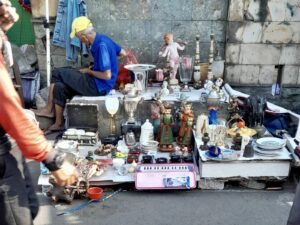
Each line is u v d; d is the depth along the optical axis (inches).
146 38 212.5
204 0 205.9
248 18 201.0
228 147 159.8
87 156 161.9
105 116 182.2
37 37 215.2
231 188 153.9
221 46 213.3
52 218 134.3
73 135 173.0
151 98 184.9
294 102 216.7
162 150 168.1
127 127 176.4
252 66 209.5
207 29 210.7
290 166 153.7
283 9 199.9
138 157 163.5
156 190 151.6
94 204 142.6
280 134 171.5
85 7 203.2
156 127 177.5
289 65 209.6
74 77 190.5
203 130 165.0
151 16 208.7
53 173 66.9
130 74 203.8
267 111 184.7
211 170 149.9
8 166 71.0
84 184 146.6
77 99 184.1
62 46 211.2
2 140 70.2
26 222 74.4
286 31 203.6
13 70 185.6
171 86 197.9
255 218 134.7
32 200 83.1
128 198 146.5
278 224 131.5
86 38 185.3
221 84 196.9
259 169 150.4
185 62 202.8
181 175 149.7
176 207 140.7
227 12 206.7
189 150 168.1
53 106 197.6
